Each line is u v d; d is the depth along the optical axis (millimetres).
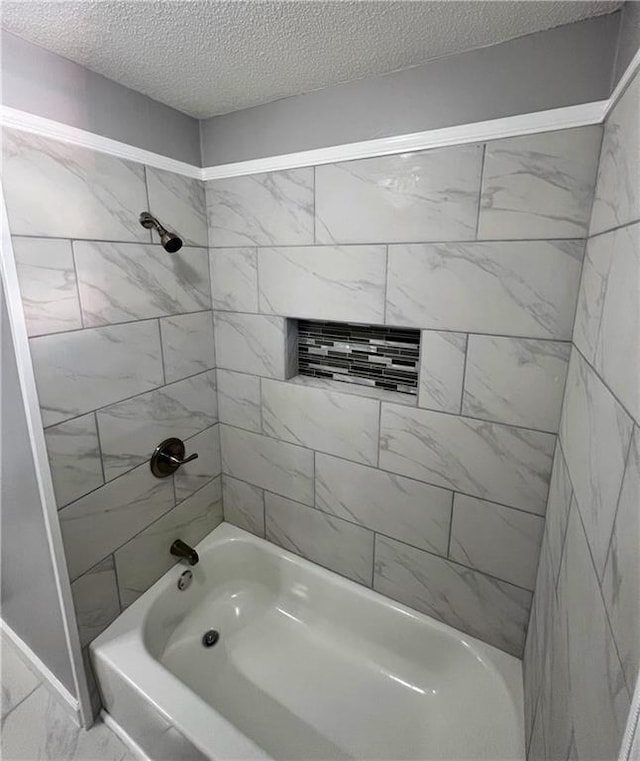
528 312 1052
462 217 1080
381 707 1350
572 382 960
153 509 1479
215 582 1739
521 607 1252
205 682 1435
